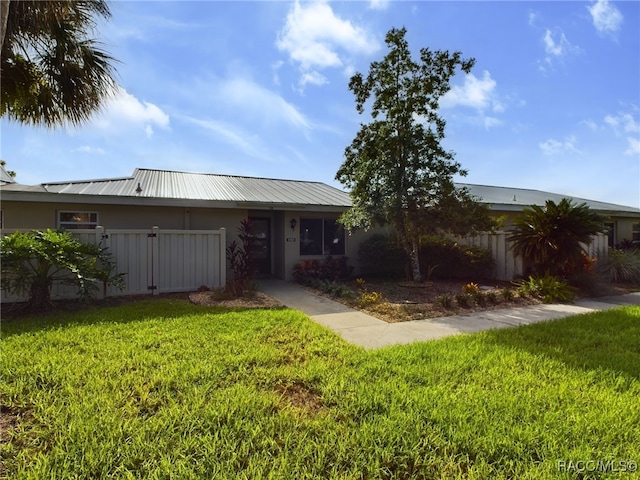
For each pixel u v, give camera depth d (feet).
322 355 13.53
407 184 29.89
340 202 39.29
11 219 30.19
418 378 11.24
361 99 31.48
